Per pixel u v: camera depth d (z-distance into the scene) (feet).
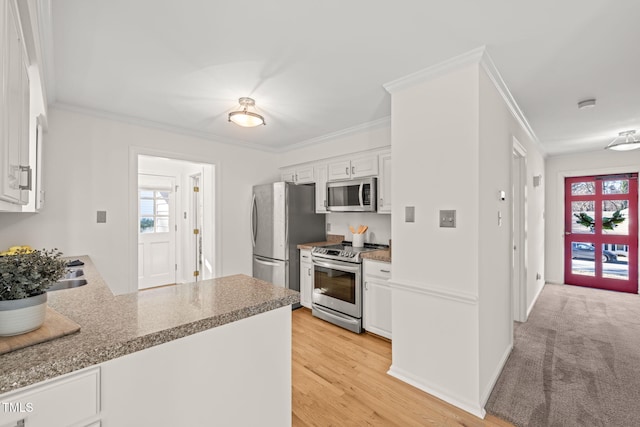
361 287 9.93
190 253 16.30
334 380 7.16
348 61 6.28
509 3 4.57
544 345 8.98
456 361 6.20
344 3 4.57
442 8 4.68
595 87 7.57
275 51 5.93
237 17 4.91
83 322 3.26
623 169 14.52
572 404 6.18
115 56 6.08
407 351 7.03
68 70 6.63
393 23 5.06
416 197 6.84
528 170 11.59
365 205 10.68
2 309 2.66
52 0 4.41
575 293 14.69
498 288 7.36
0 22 2.60
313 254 11.71
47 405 2.42
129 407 2.91
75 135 8.90
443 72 6.35
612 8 4.64
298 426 5.66
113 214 9.59
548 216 16.85
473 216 5.92
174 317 3.45
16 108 3.38
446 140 6.33
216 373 3.61
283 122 10.44
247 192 13.60
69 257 8.70
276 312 4.29
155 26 5.13
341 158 11.91
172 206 16.62
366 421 5.79
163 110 9.13
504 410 6.02
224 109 9.04
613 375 7.27
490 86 6.68
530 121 10.35
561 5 4.61
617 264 15.08
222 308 3.79
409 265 6.97
